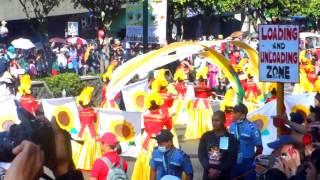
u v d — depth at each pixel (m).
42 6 33.53
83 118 13.44
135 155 13.87
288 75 8.65
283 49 8.66
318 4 48.38
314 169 6.34
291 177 6.27
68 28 39.50
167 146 8.77
